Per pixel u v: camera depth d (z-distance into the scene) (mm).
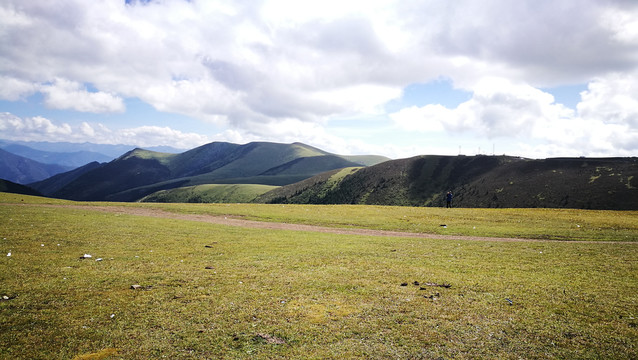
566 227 41031
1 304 11789
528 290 14852
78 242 23344
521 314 12125
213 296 13492
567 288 15164
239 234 31266
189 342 9750
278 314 11836
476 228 40062
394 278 16578
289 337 10188
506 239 32812
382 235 34562
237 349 9445
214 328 10680
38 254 19250
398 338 10219
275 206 62719
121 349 9273
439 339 10180
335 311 12211
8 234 24359
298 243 27094
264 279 16016
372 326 11008
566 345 9891
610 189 175500
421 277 16828
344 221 45406
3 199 53125
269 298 13406
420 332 10633
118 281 15008
